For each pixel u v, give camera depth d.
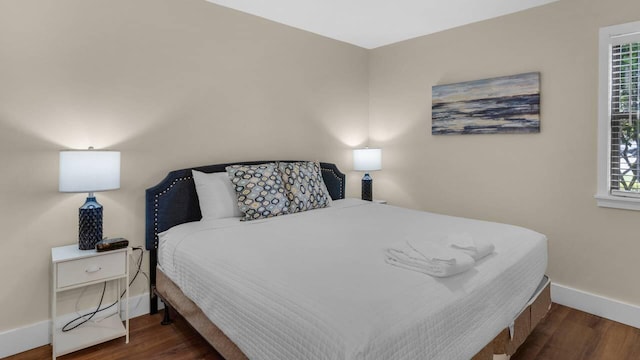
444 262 1.52
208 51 2.95
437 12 3.13
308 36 3.66
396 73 4.02
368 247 1.94
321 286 1.41
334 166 3.90
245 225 2.49
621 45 2.57
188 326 2.48
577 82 2.76
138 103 2.61
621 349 2.21
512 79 3.10
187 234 2.34
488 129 3.27
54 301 2.02
